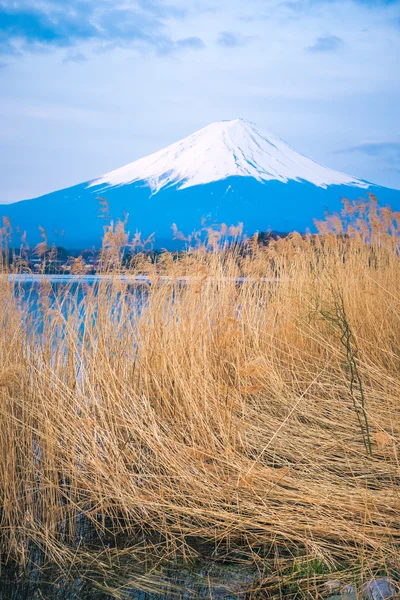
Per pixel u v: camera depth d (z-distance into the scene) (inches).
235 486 138.5
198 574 116.0
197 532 129.7
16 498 133.5
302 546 123.4
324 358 232.1
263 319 237.5
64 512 138.5
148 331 189.0
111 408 162.6
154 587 111.3
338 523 124.3
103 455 150.6
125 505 137.2
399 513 126.2
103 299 183.0
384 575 108.9
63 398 157.2
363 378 212.1
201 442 158.2
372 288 261.1
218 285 221.1
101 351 174.2
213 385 173.9
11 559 123.0
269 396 201.5
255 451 163.5
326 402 193.2
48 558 123.2
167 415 172.7
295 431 172.1
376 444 157.6
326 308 230.7
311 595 105.6
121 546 128.0
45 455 144.2
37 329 167.3
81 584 113.0
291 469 148.0
